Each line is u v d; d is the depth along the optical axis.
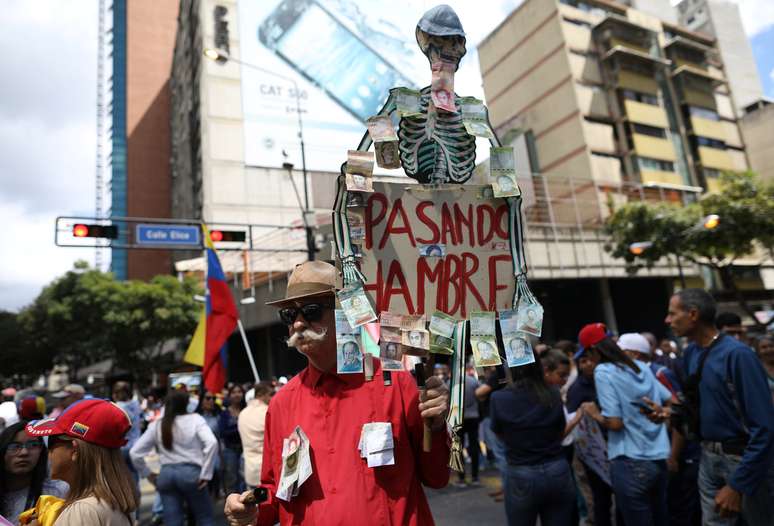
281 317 1.93
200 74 30.47
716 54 36.59
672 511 3.99
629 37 30.44
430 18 1.72
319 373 1.90
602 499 4.40
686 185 30.47
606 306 24.23
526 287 1.74
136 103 56.62
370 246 1.65
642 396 3.32
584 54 29.58
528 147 30.83
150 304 26.94
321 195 29.34
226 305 8.18
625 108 28.81
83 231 10.82
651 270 25.08
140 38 58.00
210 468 4.79
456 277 1.70
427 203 1.72
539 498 3.32
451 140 1.78
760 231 19.88
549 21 30.12
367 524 1.65
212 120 29.22
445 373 7.29
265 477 2.00
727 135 34.53
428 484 1.79
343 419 1.79
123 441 2.21
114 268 56.72
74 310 27.64
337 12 33.88
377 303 1.63
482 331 1.65
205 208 28.14
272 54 31.36
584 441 4.34
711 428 2.85
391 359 1.56
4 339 38.38
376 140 1.67
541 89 30.47
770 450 2.54
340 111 32.31
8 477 2.83
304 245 22.89
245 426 5.51
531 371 3.49
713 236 20.33
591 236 23.06
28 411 4.38
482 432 8.83
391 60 34.81
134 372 29.38
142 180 55.38
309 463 1.73
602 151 28.20
